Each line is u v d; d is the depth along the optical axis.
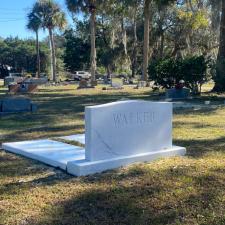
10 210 4.93
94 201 5.20
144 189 5.59
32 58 99.19
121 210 4.89
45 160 7.08
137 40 56.06
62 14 57.22
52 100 22.00
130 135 6.90
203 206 4.95
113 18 47.41
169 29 51.78
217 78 23.00
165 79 22.62
